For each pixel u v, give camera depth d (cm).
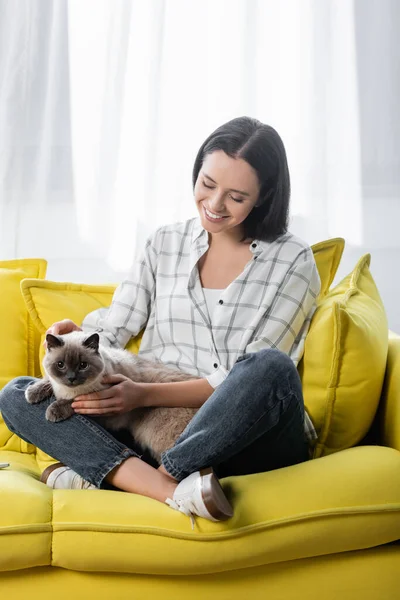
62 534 154
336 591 161
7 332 219
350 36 295
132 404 180
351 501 157
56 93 287
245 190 191
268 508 155
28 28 283
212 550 152
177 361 201
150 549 152
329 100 297
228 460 173
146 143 291
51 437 176
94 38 286
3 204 291
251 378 160
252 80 292
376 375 182
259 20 290
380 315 202
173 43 289
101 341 204
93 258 298
